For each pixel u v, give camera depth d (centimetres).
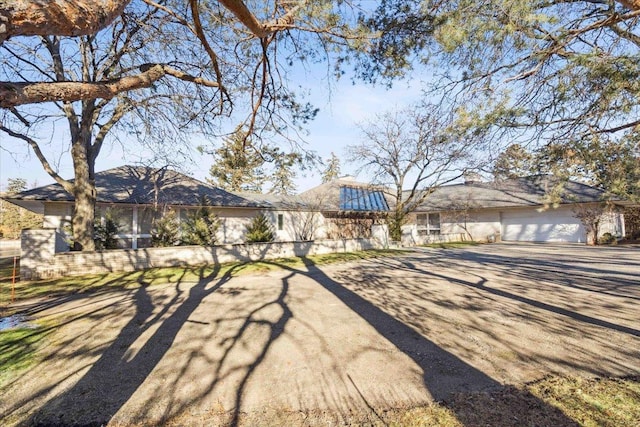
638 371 358
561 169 507
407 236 2275
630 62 369
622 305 635
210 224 1572
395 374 360
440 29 441
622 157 469
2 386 345
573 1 418
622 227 2245
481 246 2103
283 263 1354
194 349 441
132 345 459
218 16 530
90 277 1033
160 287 881
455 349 429
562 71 419
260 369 379
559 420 269
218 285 902
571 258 1379
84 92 225
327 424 273
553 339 459
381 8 482
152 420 283
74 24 172
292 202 2458
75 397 321
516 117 453
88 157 1200
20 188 3719
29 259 1005
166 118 953
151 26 611
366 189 2572
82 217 1155
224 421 280
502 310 613
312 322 556
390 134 2116
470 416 277
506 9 394
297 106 620
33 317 609
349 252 1803
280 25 367
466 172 1809
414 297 733
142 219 1578
